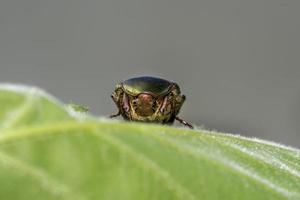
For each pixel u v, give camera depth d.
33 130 0.08
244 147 0.12
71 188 0.08
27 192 0.07
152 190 0.08
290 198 0.10
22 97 0.08
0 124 0.08
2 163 0.07
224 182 0.09
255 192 0.10
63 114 0.08
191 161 0.09
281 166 0.11
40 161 0.08
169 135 0.09
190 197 0.09
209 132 0.11
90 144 0.08
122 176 0.08
